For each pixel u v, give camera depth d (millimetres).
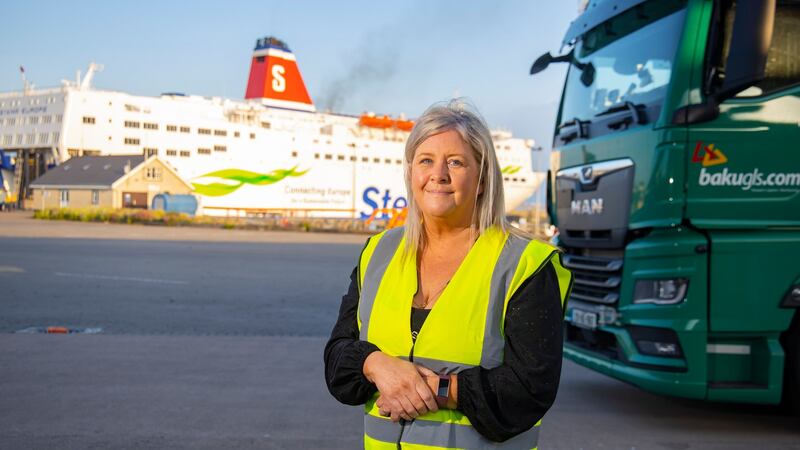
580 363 5379
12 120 64188
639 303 4746
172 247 21625
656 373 4621
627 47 5223
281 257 19219
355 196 75250
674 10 4746
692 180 4504
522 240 1997
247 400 5328
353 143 76125
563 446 4441
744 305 4516
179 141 63094
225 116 69938
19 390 5395
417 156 2055
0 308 9352
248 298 11031
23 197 64750
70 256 17188
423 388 1827
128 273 13867
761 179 4535
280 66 78188
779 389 4535
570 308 5520
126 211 41438
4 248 19062
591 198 5328
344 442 4395
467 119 2070
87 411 4887
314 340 7875
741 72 4109
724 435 4746
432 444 1860
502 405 1810
